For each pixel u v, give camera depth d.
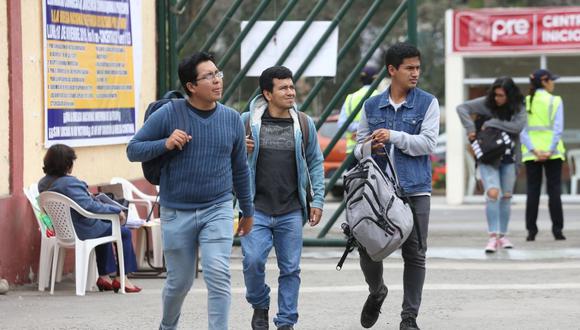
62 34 25.20
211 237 15.12
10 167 23.05
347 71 65.19
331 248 29.88
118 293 22.77
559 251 29.16
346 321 19.25
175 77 30.80
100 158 27.19
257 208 17.28
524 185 50.03
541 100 31.52
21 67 23.47
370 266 17.84
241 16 56.56
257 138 17.31
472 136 28.84
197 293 22.50
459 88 49.94
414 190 17.64
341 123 30.36
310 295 22.03
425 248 17.72
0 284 22.16
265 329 17.52
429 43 74.75
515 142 28.88
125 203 24.86
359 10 65.81
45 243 23.03
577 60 49.06
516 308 20.34
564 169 49.75
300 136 17.41
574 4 66.00
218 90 15.00
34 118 24.14
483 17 49.16
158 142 14.88
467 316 19.56
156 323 19.14
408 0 29.16
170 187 15.15
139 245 26.33
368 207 16.97
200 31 55.41
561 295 21.77
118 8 27.84
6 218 22.64
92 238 22.48
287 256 17.31
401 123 17.77
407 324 17.48
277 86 17.36
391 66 17.86
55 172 22.69
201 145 15.04
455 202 50.62
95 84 26.70
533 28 48.69
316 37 29.86
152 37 30.58
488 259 27.64
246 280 17.30
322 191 17.69
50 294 22.50
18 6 23.30
